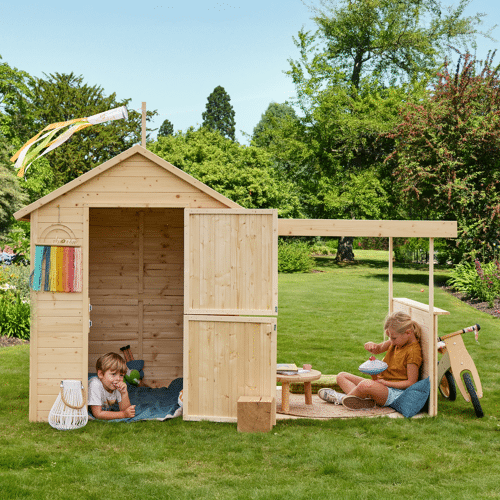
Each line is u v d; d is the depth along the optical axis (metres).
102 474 4.61
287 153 32.97
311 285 20.70
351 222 6.28
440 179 19.06
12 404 6.86
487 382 7.96
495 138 18.12
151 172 6.25
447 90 19.48
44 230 6.19
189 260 6.21
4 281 13.52
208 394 6.18
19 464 4.82
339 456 5.04
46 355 6.18
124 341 8.21
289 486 4.37
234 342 6.14
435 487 4.36
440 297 17.20
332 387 7.44
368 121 28.66
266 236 6.16
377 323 13.14
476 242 18.83
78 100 41.91
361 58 34.50
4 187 24.80
